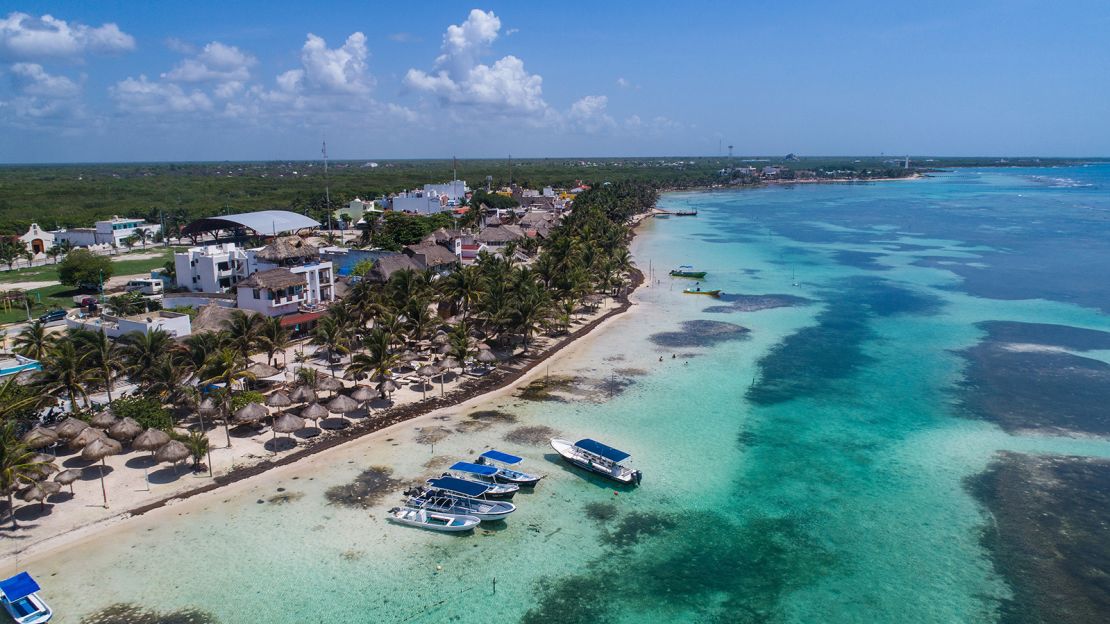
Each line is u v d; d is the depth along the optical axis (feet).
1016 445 183.21
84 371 175.94
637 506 152.66
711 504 153.69
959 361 252.01
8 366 192.85
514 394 219.00
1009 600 122.93
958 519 148.15
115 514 143.33
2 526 137.59
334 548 134.72
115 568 127.24
